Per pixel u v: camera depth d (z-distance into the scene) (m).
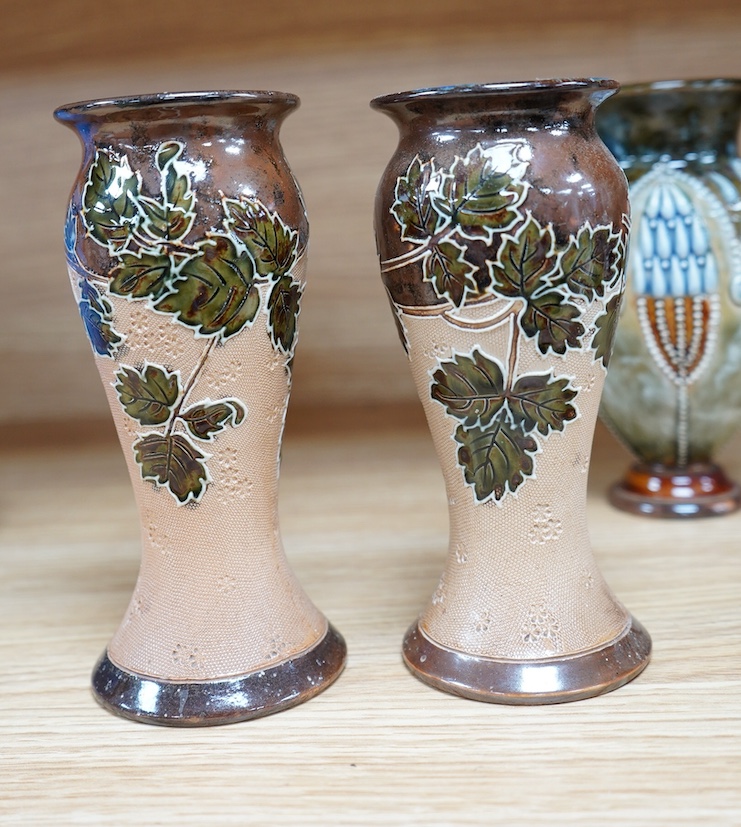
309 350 1.04
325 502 0.86
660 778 0.53
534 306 0.55
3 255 1.01
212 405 0.57
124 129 0.55
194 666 0.59
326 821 0.51
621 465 0.92
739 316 0.77
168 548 0.59
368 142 0.98
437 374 0.58
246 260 0.55
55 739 0.58
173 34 0.95
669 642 0.64
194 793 0.53
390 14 0.95
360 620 0.68
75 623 0.70
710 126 0.77
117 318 0.56
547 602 0.59
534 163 0.54
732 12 0.94
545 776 0.53
